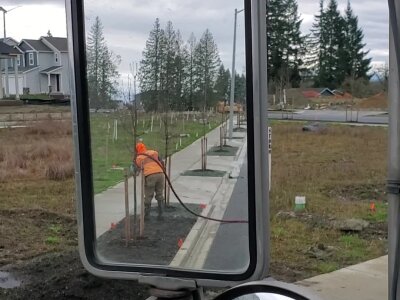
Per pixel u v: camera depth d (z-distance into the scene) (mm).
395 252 2008
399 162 2039
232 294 1963
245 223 2326
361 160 17438
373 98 47812
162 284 2488
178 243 2539
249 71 2229
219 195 2449
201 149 2617
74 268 5715
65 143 18078
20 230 8016
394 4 1949
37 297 5102
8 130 23875
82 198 2613
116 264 2576
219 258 2408
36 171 13781
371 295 5184
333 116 42656
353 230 8148
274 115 43594
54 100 46000
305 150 20875
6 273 5836
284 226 8422
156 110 2787
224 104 2490
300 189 11953
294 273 6062
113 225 2658
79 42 2537
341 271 6016
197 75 2631
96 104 2627
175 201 2635
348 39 54219
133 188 2727
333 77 54656
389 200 2068
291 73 51406
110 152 2709
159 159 2762
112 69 2652
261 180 2256
